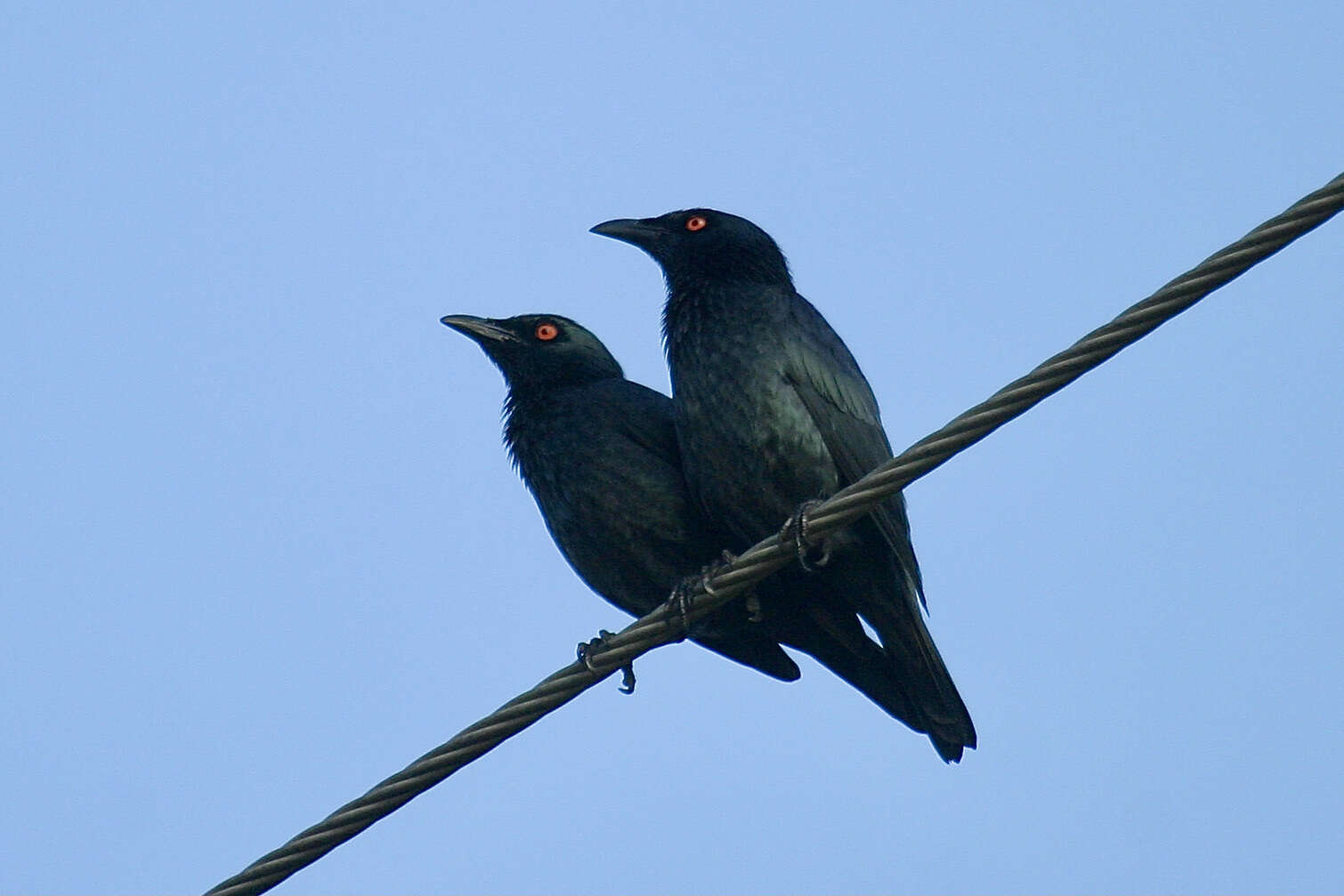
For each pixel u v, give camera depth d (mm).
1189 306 9078
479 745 10188
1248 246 8852
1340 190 8648
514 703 10344
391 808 9930
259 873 9766
